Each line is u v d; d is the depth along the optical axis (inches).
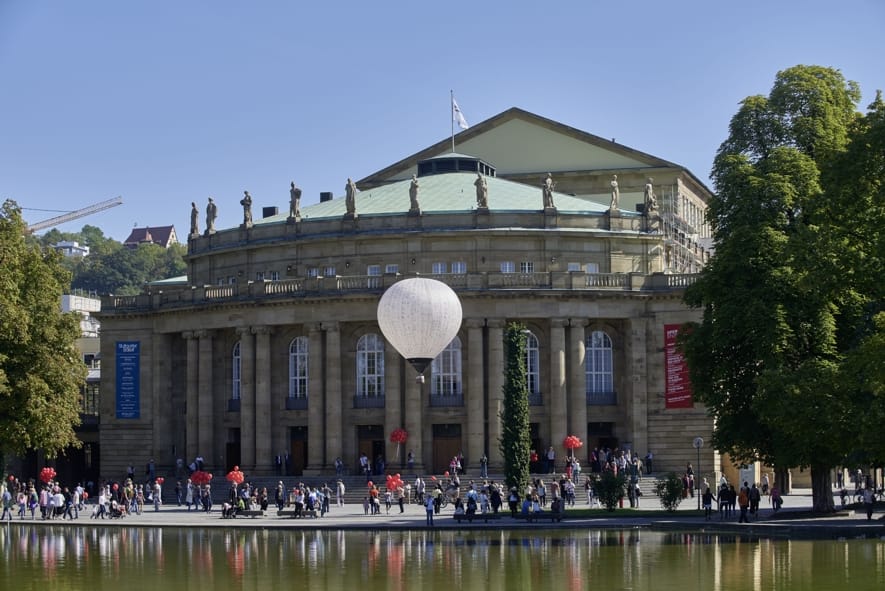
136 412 5659.5
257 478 5022.1
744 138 3932.1
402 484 4562.0
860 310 3592.5
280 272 5506.9
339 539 3427.7
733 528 3449.8
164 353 5639.8
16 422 4256.9
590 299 5128.0
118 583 2554.1
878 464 3457.2
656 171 6688.0
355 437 5191.9
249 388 5295.3
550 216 5329.7
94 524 3991.1
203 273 5777.6
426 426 5113.2
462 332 5123.0
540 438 5147.6
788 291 3582.7
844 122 3917.3
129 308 5698.8
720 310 3668.8
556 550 3006.9
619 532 3469.5
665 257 5782.5
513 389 4121.6
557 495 4141.2
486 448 5078.7
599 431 5236.2
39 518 4382.4
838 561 2684.5
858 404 3255.4
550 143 6791.3
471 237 5295.3
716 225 3907.5
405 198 5679.1
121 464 5669.3
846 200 3321.9
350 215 5378.9
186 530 3814.0
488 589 2389.3
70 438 4431.6
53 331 4362.7
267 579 2586.1
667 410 5118.1
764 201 3708.2
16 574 2706.7
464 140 6879.9
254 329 5290.4
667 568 2623.0
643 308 5172.2
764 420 3526.1
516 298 5083.7
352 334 5211.6
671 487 3951.8
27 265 4431.6
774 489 3887.8
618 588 2362.2
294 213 5502.0
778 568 2583.7
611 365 5251.0
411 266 5310.0
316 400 5167.3
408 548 3132.4
